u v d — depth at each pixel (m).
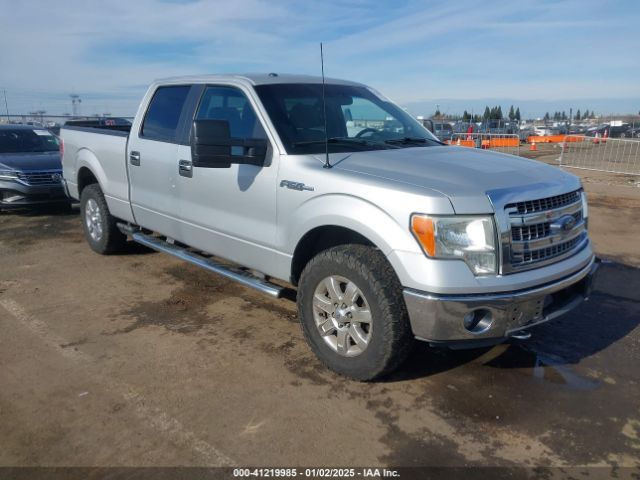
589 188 12.12
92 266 6.13
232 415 3.22
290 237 3.83
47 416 3.20
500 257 3.14
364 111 4.71
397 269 3.17
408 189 3.20
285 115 4.15
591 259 3.85
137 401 3.36
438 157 3.91
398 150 4.12
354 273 3.37
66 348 4.07
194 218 4.75
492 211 3.13
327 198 3.54
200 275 5.80
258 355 3.98
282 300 5.10
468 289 3.06
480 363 3.90
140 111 5.48
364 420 3.19
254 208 4.12
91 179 6.69
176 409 3.27
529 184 3.40
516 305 3.18
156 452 2.88
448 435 3.06
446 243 3.08
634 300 5.19
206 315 4.73
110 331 4.38
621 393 3.52
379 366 3.38
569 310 3.56
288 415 3.22
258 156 3.97
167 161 4.95
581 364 3.91
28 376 3.66
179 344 4.16
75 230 8.03
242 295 5.21
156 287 5.43
